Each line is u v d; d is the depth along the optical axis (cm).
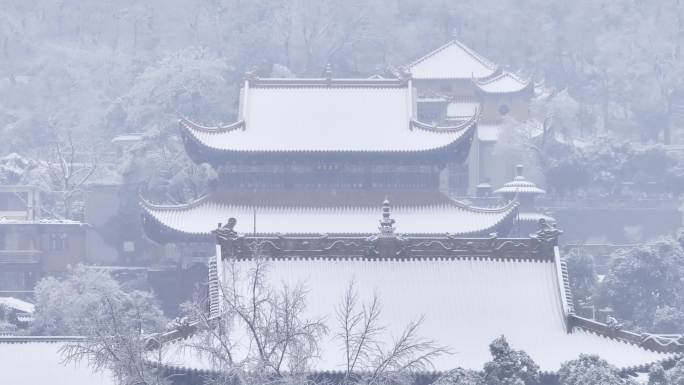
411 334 17262
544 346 18888
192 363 17212
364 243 19688
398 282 19500
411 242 19788
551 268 19825
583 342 18962
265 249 19488
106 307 18275
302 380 15588
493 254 19838
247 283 18800
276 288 19162
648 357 18462
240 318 17650
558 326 19238
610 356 18575
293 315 16025
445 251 19788
